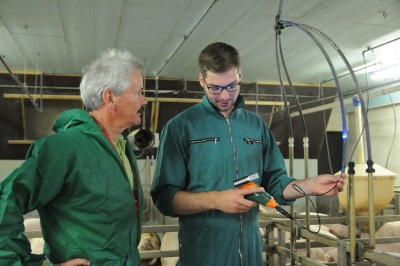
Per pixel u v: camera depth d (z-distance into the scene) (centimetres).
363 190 208
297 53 394
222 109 127
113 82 95
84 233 90
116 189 94
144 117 504
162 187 125
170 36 346
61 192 89
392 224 266
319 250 251
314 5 278
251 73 483
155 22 312
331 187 119
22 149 519
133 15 297
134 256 100
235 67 116
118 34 340
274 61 426
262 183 141
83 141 91
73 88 493
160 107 518
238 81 119
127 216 97
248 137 131
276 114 552
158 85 509
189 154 127
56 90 489
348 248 150
